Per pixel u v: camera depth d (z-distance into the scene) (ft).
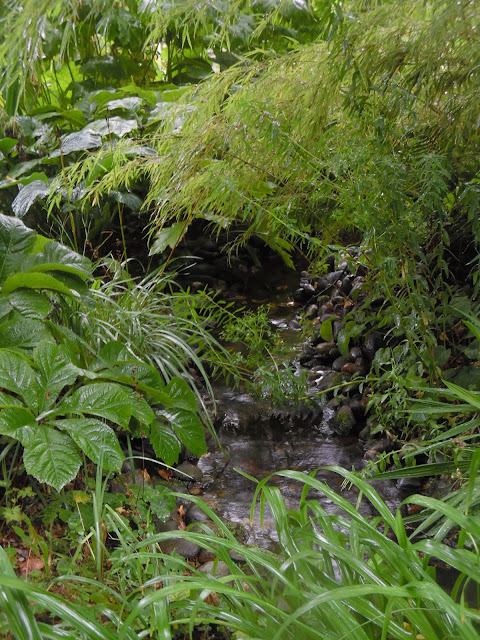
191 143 8.02
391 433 8.64
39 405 6.39
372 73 7.16
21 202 11.19
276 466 8.49
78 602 5.14
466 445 6.69
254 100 7.42
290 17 13.73
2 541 6.07
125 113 13.47
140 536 6.07
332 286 12.49
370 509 7.57
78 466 5.90
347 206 7.34
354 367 10.05
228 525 7.09
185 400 7.69
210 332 11.90
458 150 7.32
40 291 7.61
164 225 14.23
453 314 8.24
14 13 7.29
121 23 14.37
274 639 3.81
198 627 5.43
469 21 6.23
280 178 8.33
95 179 9.77
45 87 15.43
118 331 7.88
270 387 10.00
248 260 14.73
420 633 4.40
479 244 8.74
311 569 4.75
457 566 4.13
